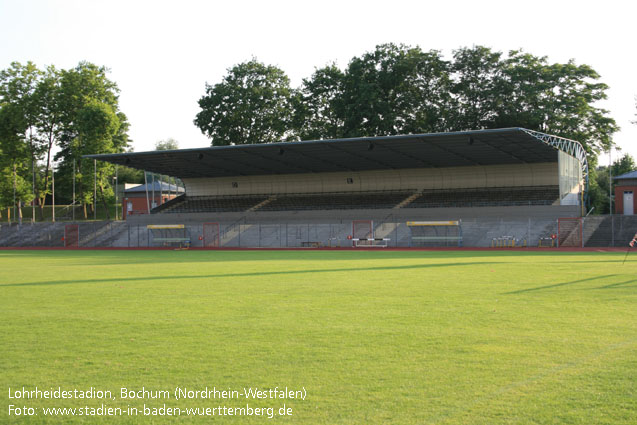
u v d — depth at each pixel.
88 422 6.39
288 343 9.71
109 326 11.51
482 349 9.10
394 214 60.56
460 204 63.12
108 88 86.00
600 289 16.42
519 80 69.38
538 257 33.84
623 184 65.75
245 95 77.62
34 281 21.53
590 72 67.88
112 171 81.69
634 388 7.13
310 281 19.97
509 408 6.53
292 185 75.56
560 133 66.38
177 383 7.61
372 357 8.70
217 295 16.25
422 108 74.38
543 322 11.25
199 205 77.38
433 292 16.20
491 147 53.16
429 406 6.62
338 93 76.50
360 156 60.00
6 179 80.94
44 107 82.19
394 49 73.75
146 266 29.59
